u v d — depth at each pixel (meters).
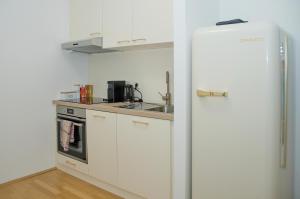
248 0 2.11
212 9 2.12
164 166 1.98
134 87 2.96
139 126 2.13
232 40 1.57
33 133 2.89
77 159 2.78
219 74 1.62
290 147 1.87
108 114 2.39
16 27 2.69
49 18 2.99
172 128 1.92
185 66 1.76
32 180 2.78
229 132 1.61
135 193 2.22
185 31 1.74
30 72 2.84
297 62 1.93
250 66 1.51
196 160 1.77
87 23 2.93
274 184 1.50
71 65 3.28
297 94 1.95
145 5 2.33
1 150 2.62
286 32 1.79
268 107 1.47
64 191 2.50
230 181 1.63
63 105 2.92
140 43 2.39
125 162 2.27
